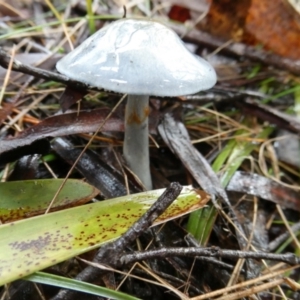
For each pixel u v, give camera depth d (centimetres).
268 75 25
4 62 16
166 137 17
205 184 16
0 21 25
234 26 25
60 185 13
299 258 12
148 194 12
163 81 12
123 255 11
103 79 12
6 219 12
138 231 11
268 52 25
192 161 17
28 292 12
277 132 21
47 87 19
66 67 12
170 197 11
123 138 17
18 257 10
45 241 10
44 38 24
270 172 19
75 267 13
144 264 13
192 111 21
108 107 18
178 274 14
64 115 15
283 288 14
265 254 12
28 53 21
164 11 31
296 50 25
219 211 15
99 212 11
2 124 17
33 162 15
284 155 20
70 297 11
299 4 27
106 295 11
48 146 15
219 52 25
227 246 15
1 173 15
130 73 12
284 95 24
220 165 18
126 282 13
